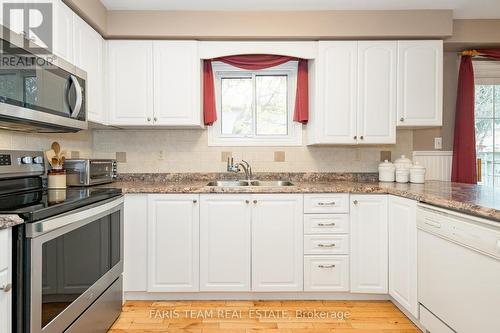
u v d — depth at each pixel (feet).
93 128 9.22
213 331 6.26
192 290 7.41
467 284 4.72
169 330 6.31
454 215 5.00
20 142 6.50
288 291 7.49
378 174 9.50
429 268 5.73
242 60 9.02
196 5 7.97
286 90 9.69
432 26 8.19
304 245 7.44
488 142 9.60
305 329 6.34
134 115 8.31
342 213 7.43
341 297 7.63
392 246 7.17
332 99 8.39
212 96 9.09
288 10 8.23
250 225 7.41
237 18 8.20
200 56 8.43
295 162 9.53
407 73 8.38
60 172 6.82
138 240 7.36
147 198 7.36
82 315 5.15
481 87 9.66
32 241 3.95
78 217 4.96
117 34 8.13
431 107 8.38
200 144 9.49
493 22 8.64
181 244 7.38
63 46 6.29
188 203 7.37
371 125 8.39
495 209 4.18
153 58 8.31
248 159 9.52
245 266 7.41
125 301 7.54
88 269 5.38
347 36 8.27
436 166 9.56
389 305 7.36
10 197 5.33
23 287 3.90
